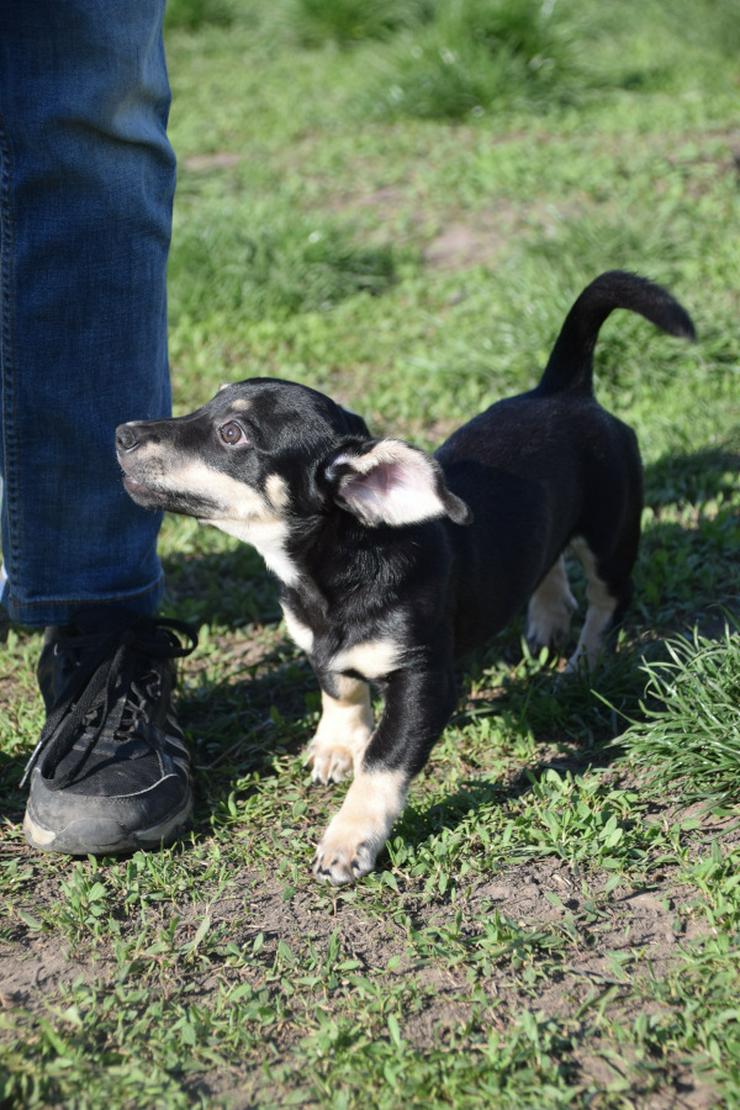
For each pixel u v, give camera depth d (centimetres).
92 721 157
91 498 162
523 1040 137
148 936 146
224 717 171
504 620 168
